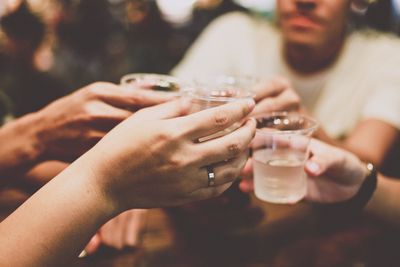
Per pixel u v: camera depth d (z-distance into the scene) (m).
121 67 1.86
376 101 0.79
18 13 1.16
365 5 0.97
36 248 0.35
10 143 0.54
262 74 0.92
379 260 0.58
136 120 0.38
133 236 0.56
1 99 0.86
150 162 0.35
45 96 1.21
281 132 0.43
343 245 0.60
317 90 0.88
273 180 0.45
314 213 0.65
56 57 1.42
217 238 0.60
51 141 0.52
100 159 0.36
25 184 0.56
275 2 0.84
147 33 2.07
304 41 0.78
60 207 0.35
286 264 0.56
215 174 0.37
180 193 0.37
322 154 0.47
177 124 0.35
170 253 0.57
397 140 0.79
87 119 0.48
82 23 1.82
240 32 0.98
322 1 0.75
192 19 2.41
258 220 0.61
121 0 2.16
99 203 0.36
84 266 0.54
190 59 1.00
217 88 0.46
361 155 0.66
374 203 0.53
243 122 0.39
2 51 1.17
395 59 0.84
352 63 0.86
